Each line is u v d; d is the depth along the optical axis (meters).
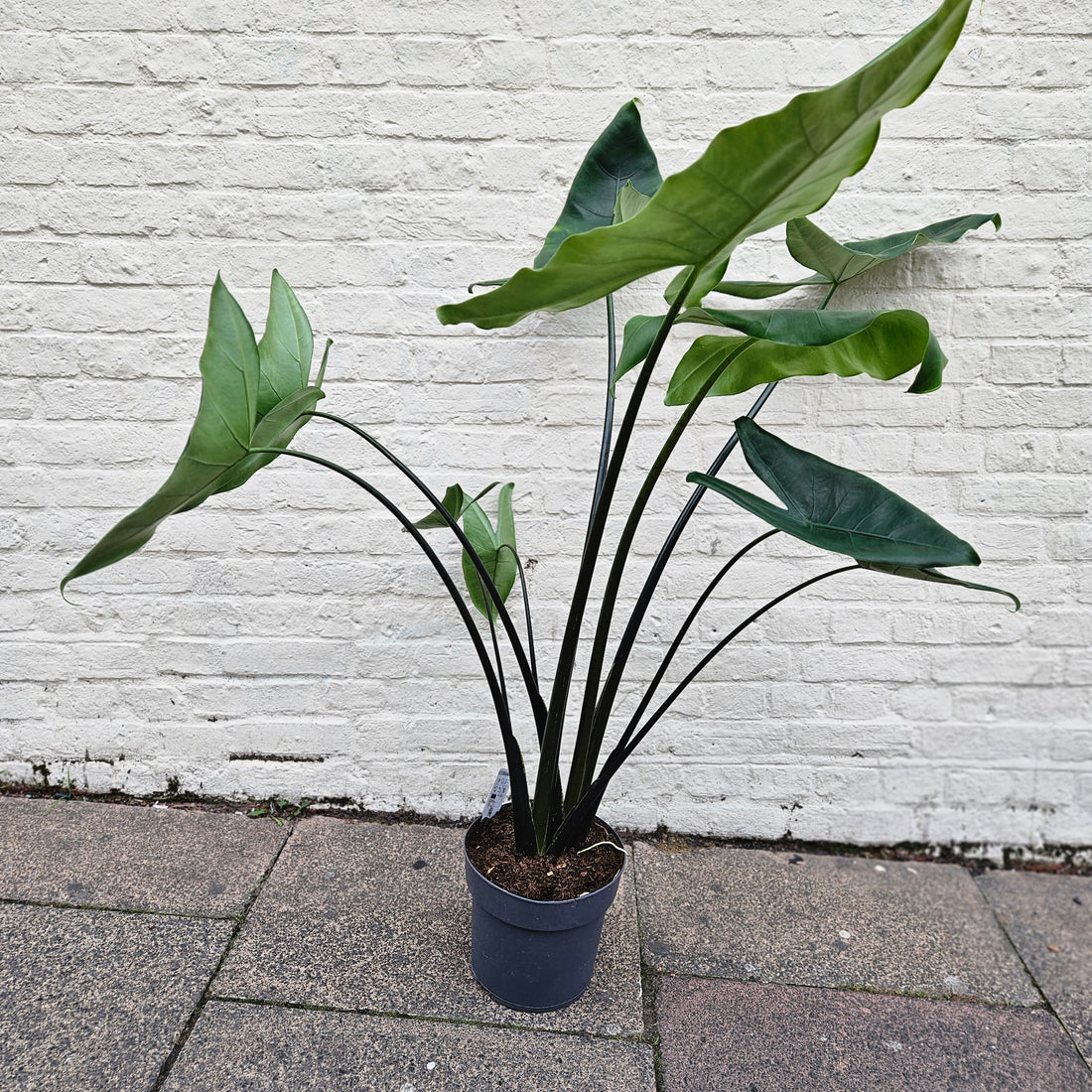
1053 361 1.45
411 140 1.38
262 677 1.58
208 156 1.38
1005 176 1.39
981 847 1.62
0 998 1.12
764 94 1.36
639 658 1.57
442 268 1.42
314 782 1.62
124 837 1.50
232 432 0.85
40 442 1.47
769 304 1.45
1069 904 1.50
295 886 1.40
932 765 1.60
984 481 1.49
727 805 1.63
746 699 1.58
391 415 1.47
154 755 1.61
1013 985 1.30
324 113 1.37
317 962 1.24
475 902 1.17
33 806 1.56
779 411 1.47
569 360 1.46
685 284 0.84
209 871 1.42
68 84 1.35
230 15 1.33
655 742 1.60
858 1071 1.13
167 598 1.54
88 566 0.84
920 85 0.64
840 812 1.63
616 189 1.30
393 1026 1.14
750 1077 1.11
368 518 1.51
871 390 1.47
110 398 1.46
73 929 1.26
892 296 1.43
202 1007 1.14
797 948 1.36
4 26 1.33
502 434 1.48
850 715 1.59
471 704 1.59
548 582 1.53
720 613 1.55
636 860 1.56
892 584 1.54
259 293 1.42
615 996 1.23
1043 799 1.61
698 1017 1.20
